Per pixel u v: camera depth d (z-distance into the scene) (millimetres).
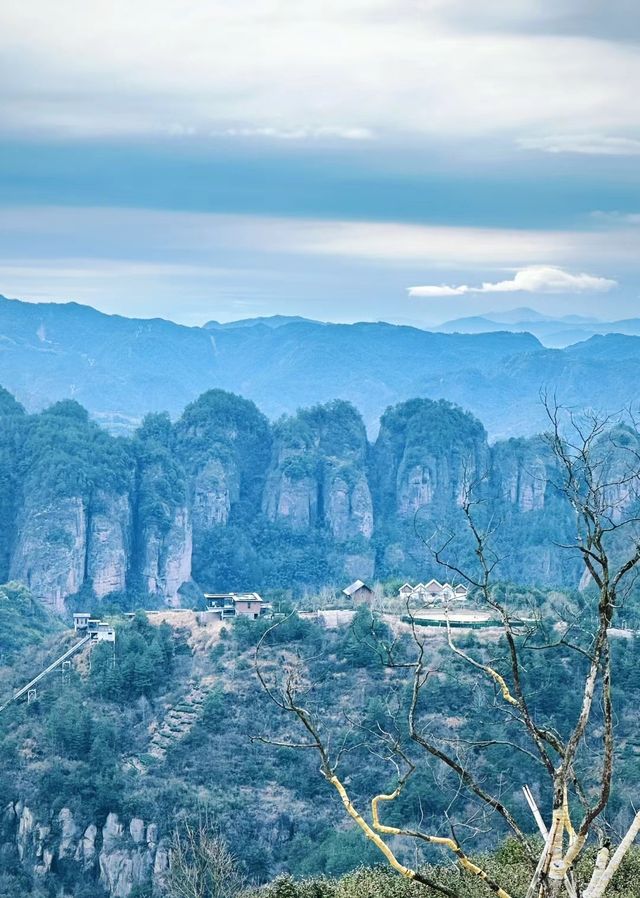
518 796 154625
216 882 122188
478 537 52844
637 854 65375
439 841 46188
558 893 44062
